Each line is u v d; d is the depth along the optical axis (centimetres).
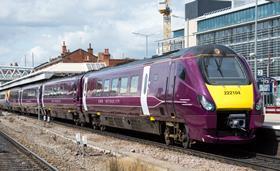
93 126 2922
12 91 6794
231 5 8956
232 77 1630
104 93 2594
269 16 7256
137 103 2111
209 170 1338
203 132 1587
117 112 2400
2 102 8225
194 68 1656
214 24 8550
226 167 1378
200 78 1620
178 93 1719
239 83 1616
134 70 2183
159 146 1897
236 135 1590
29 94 5238
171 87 1780
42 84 4594
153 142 2044
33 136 2720
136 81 2141
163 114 1866
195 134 1636
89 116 3008
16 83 6425
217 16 8456
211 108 1559
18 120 4544
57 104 3822
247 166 1377
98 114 2745
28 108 5416
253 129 1600
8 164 1580
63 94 3594
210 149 1806
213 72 1633
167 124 1862
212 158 1541
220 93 1576
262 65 7506
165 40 8500
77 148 1955
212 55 1675
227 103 1562
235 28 8056
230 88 1589
